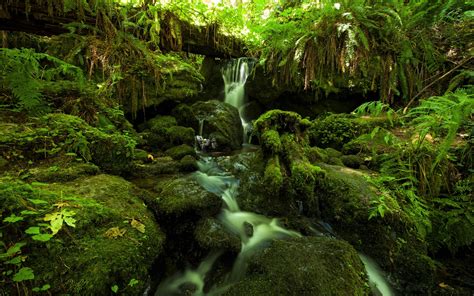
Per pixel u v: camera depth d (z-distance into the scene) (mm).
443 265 2795
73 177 2623
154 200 2670
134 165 3684
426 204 3104
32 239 1529
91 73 4562
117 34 4609
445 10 4230
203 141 5523
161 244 2207
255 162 3893
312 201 3225
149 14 5113
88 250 1660
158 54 6086
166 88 5773
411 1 4547
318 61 5039
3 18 3715
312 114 6453
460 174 3254
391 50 4676
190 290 2240
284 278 1949
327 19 4711
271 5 7301
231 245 2463
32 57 3574
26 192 1809
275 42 5473
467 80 4266
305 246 2283
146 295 1981
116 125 4492
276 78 6219
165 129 5199
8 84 3094
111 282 1584
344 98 6180
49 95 3812
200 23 5980
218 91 7574
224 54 7090
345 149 4668
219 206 3002
